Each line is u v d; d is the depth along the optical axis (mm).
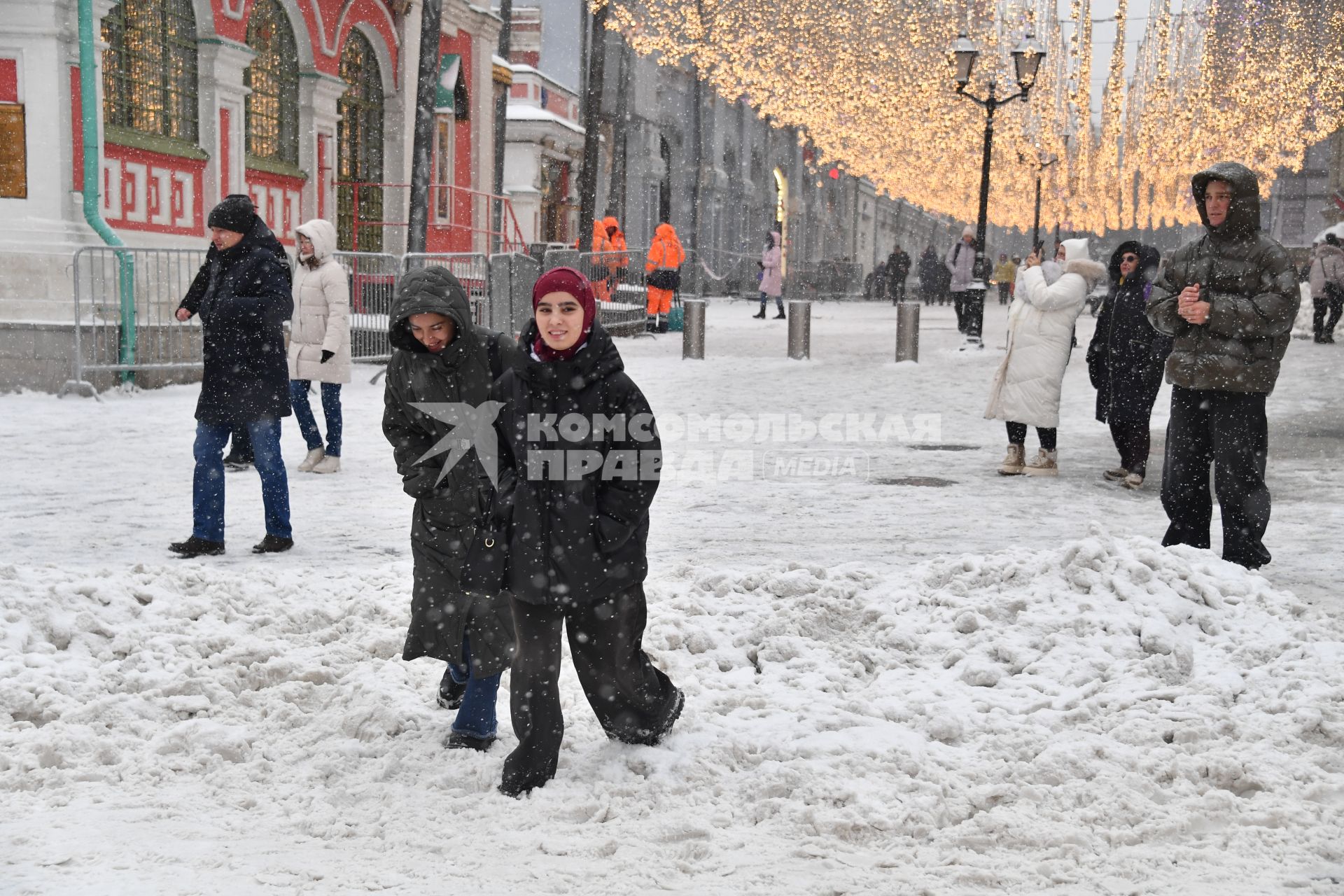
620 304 24859
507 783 3725
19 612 4758
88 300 13875
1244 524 6270
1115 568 5273
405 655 4070
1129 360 9211
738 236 51312
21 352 13398
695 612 5410
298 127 20062
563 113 36438
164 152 15977
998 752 4031
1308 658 4676
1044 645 4879
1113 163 58344
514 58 37781
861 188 73062
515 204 32312
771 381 16406
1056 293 9492
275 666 4668
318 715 4344
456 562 3938
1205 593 5145
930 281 45531
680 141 45156
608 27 31719
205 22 16734
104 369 13305
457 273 17484
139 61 15695
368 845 3389
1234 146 43781
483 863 3250
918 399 14633
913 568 5703
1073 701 4414
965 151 42875
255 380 6645
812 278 52281
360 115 22562
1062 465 10344
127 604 5070
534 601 3607
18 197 13977
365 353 16641
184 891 3041
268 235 6805
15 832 3377
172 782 3811
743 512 8273
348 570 6133
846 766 3879
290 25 19625
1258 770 3793
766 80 32344
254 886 3090
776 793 3729
